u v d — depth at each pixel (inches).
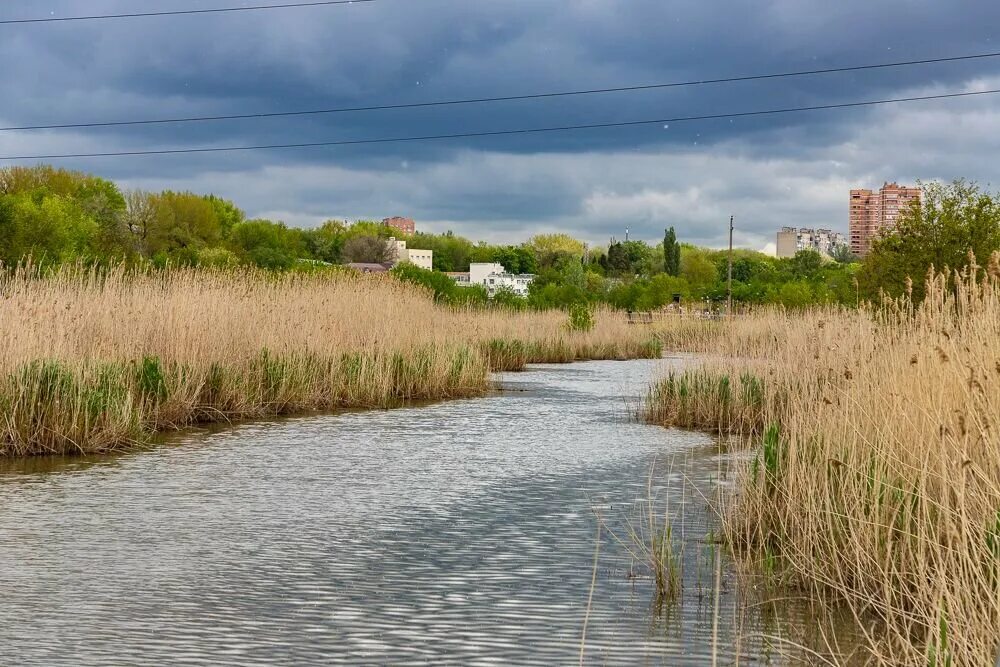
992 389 273.4
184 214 3900.1
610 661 233.0
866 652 239.3
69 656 232.7
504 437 622.2
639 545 341.7
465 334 1106.7
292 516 387.5
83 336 649.6
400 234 7140.8
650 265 4603.8
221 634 249.8
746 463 391.9
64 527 365.4
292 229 5019.7
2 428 529.3
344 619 262.5
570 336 1493.6
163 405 645.9
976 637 205.6
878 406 327.9
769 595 286.8
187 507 402.9
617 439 617.0
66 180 3782.0
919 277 809.5
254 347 769.6
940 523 256.7
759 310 1432.1
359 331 893.8
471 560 323.6
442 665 229.6
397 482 463.5
